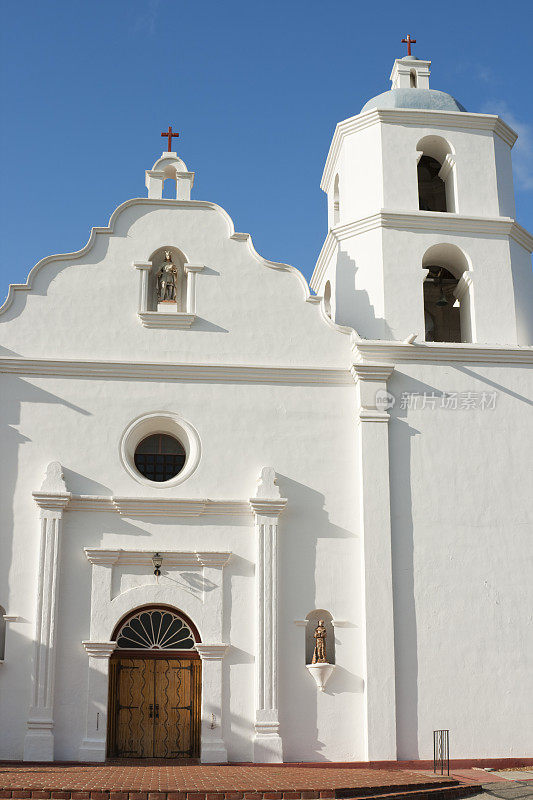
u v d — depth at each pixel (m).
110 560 19.53
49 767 17.77
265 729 18.95
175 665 19.53
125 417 20.52
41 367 20.52
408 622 19.78
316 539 20.30
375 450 20.61
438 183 24.53
